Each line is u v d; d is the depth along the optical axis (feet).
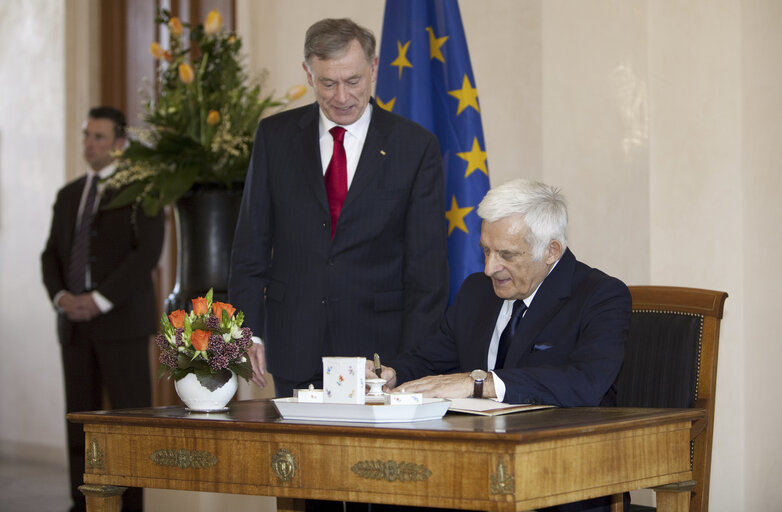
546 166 13.73
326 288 9.72
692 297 9.24
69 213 16.60
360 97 9.45
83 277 16.30
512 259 8.25
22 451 23.34
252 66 17.74
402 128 10.02
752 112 13.16
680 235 12.87
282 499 9.40
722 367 12.97
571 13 13.51
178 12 20.12
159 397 20.18
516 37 15.02
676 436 7.10
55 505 17.46
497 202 8.23
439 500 5.99
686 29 13.00
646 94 12.77
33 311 23.07
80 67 21.99
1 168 23.79
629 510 8.64
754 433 13.01
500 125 15.12
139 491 15.74
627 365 9.30
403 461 6.12
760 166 13.24
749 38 13.16
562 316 8.43
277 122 10.14
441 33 12.63
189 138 12.17
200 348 7.40
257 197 9.96
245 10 17.78
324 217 9.73
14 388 23.61
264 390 16.97
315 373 9.73
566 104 13.53
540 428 6.00
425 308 9.68
